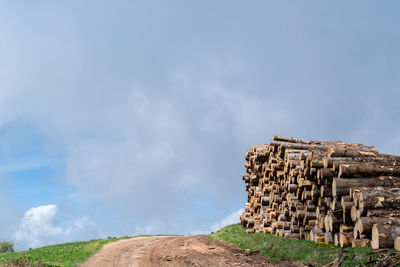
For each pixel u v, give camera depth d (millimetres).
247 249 16828
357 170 12523
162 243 21547
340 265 9750
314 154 14789
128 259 14617
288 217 18578
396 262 8438
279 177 19891
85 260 14258
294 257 12680
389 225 9961
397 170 12594
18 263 12273
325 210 14711
